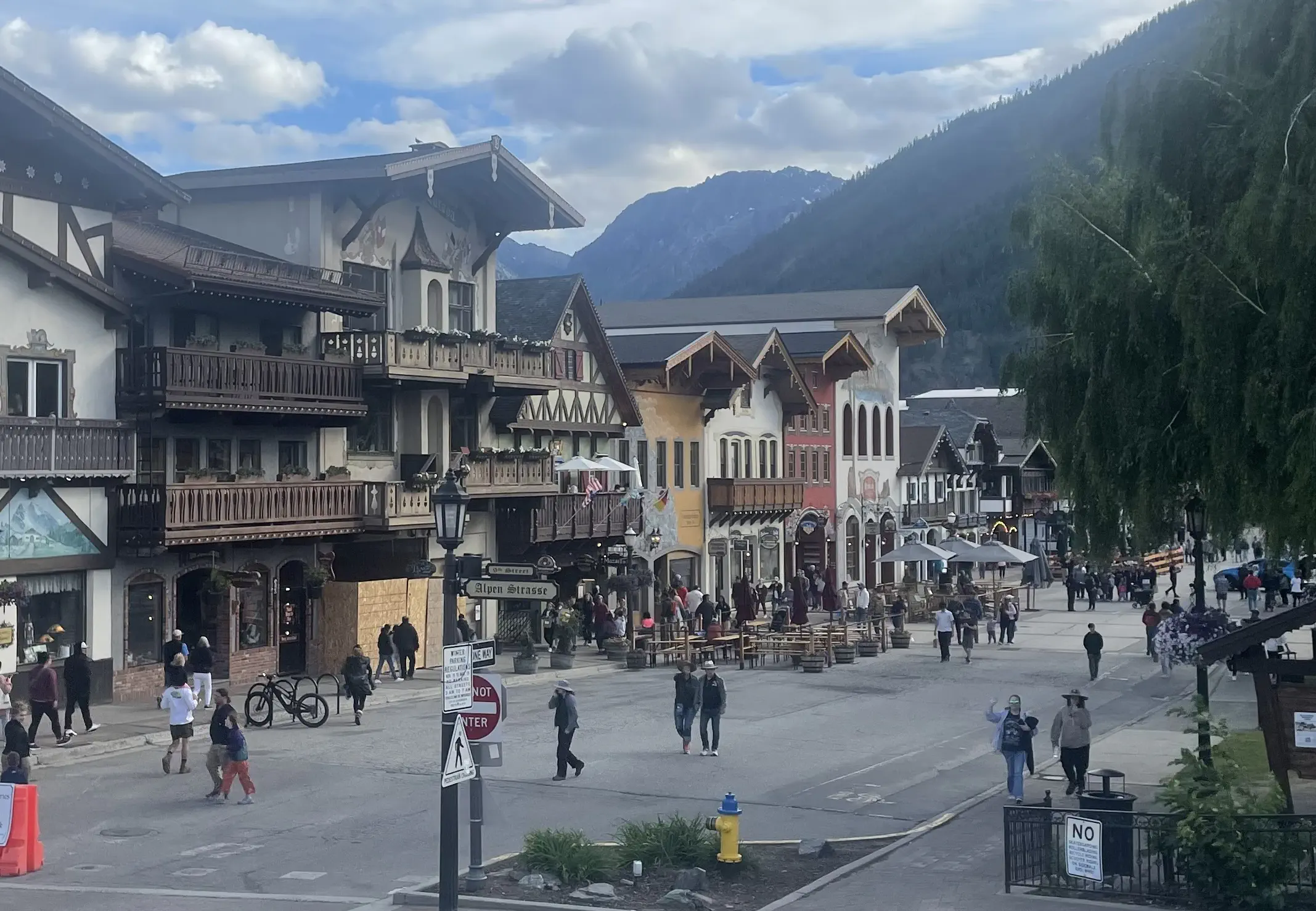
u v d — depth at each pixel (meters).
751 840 18.80
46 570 28.31
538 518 42.69
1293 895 14.38
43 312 28.52
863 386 68.94
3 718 24.50
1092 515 18.98
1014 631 47.62
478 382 39.84
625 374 50.38
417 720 28.98
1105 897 14.90
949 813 20.70
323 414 34.31
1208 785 14.86
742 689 35.31
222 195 37.81
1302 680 16.92
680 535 53.03
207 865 17.00
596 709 31.17
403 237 39.91
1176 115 17.77
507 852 17.84
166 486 29.89
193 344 31.70
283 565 35.28
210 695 29.48
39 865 16.83
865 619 47.50
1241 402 16.58
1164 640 17.80
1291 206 15.53
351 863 17.16
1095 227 18.39
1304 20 16.30
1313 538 16.73
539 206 42.72
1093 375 18.39
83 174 29.61
